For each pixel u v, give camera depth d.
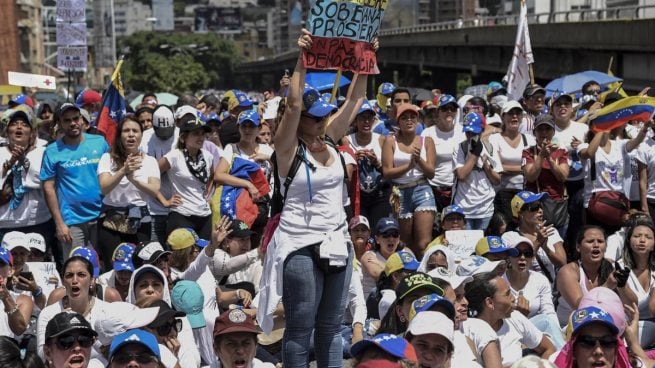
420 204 11.66
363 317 8.67
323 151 6.48
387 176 11.67
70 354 6.39
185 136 11.03
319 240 6.40
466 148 11.74
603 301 7.29
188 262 9.41
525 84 16.73
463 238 10.60
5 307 8.21
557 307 9.60
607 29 30.48
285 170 6.40
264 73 158.00
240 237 9.56
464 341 7.33
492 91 18.56
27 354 6.47
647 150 12.52
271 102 15.68
